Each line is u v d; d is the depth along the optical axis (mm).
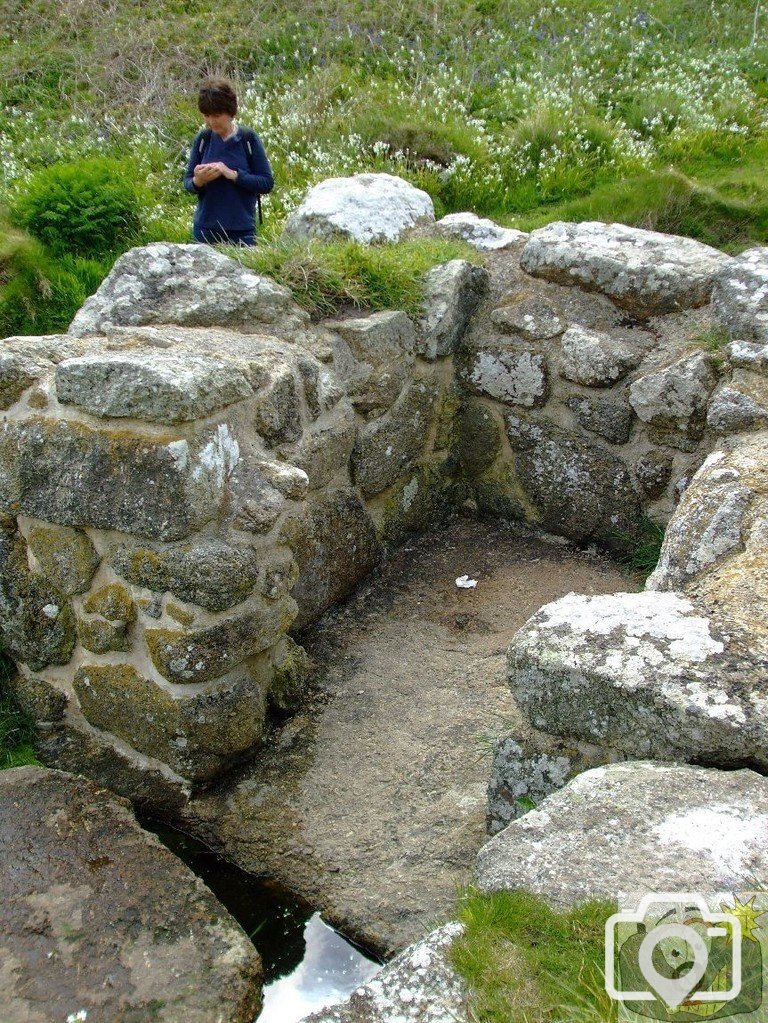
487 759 2984
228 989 2244
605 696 2172
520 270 4336
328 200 4555
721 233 5957
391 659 3543
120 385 2631
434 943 1813
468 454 4422
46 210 5660
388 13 9578
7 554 2996
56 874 2529
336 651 3598
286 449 3182
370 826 2785
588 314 4070
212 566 2686
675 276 3893
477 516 4523
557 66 8508
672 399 3691
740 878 1753
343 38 9094
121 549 2779
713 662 2156
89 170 5926
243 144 5043
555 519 4258
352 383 3750
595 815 1937
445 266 4152
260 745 3098
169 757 2928
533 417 4176
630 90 8156
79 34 9523
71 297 5297
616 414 3912
